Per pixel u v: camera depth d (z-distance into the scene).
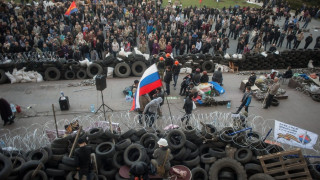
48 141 9.11
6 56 15.85
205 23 23.48
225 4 38.41
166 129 9.80
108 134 8.33
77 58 16.83
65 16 22.59
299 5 36.56
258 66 18.12
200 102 13.02
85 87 14.72
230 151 8.09
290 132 8.80
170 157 6.92
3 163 6.91
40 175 7.14
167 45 18.48
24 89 14.39
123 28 21.81
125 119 11.75
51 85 14.91
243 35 20.38
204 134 8.58
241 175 7.39
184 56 17.19
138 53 16.50
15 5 25.97
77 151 6.52
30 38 18.11
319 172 7.49
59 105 12.70
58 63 15.42
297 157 7.73
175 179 7.26
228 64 17.75
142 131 8.77
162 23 24.33
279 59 18.20
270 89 12.65
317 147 10.13
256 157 7.89
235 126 8.90
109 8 25.39
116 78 16.09
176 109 12.77
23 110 12.23
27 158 7.67
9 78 15.01
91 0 28.67
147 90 9.97
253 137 8.55
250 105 13.34
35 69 15.58
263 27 23.30
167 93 14.20
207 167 7.85
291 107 13.38
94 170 7.31
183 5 35.66
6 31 19.12
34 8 25.03
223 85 15.54
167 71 13.65
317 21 31.47
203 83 14.40
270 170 7.47
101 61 16.02
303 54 18.45
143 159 7.66
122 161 8.06
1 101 10.50
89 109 12.51
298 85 15.25
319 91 14.36
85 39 19.47
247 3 40.03
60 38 18.88
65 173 7.39
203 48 19.27
